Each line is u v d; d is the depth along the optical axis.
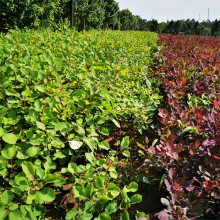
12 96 3.88
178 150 3.01
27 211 2.41
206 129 3.44
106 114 3.88
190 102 4.60
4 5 14.07
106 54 6.84
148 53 10.34
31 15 14.68
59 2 18.31
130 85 5.06
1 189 2.75
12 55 5.00
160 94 5.79
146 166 3.33
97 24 27.78
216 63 7.87
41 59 4.94
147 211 3.04
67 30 9.51
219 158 2.85
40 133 3.19
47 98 3.69
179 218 2.29
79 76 4.42
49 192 2.51
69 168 2.86
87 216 2.47
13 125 3.44
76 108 3.80
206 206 2.59
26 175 2.55
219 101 4.81
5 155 2.77
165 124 3.85
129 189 2.73
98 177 2.68
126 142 3.42
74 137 3.29
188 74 6.14
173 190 2.56
